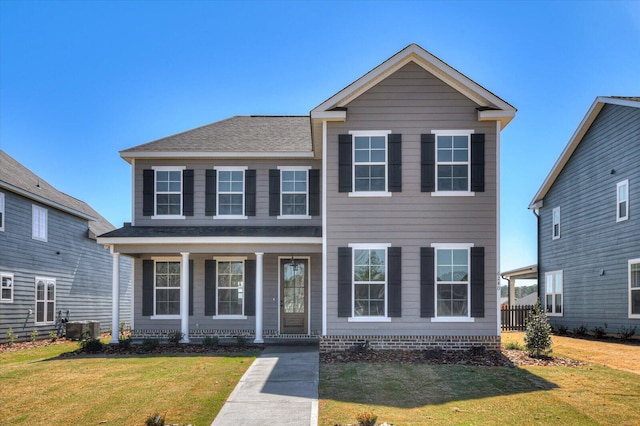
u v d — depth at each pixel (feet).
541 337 44.29
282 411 28.30
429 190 47.70
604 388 33.12
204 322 59.82
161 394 32.12
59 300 75.66
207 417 27.43
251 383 34.71
